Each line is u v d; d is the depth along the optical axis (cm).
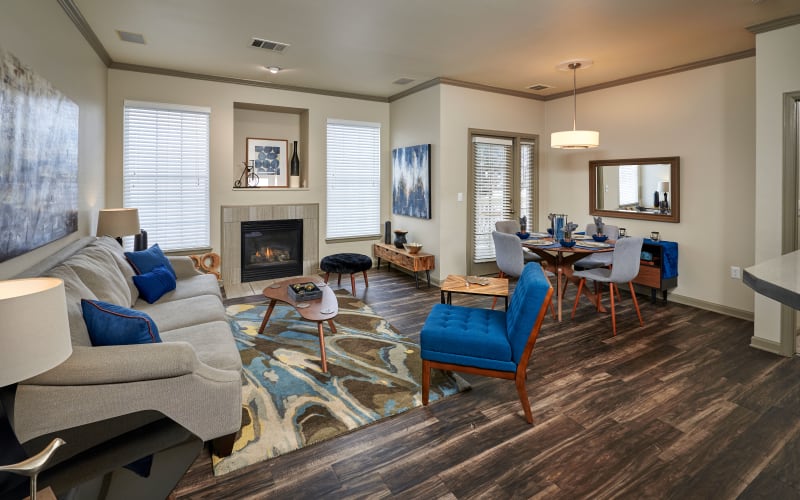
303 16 338
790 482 191
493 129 572
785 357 326
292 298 333
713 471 198
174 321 281
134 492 112
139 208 494
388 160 652
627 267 379
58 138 276
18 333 118
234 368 219
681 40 383
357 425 233
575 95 530
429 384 264
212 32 374
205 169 528
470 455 210
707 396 267
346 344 346
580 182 577
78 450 135
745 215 420
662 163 480
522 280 273
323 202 609
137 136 488
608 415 245
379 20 345
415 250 544
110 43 406
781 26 328
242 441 218
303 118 600
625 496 182
